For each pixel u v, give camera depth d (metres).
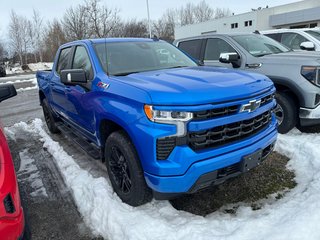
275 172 3.84
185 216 2.99
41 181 4.12
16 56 52.84
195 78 3.01
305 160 3.97
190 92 2.59
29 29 48.50
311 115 4.67
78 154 4.91
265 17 35.34
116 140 3.08
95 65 3.65
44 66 44.81
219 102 2.62
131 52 3.99
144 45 4.26
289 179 3.66
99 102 3.30
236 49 5.70
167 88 2.71
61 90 4.65
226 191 3.47
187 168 2.58
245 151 2.82
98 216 3.10
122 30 32.38
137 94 2.75
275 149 4.47
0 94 3.17
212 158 2.65
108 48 3.95
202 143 2.62
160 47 4.37
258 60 5.26
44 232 3.03
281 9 34.69
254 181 3.64
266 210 3.03
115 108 2.98
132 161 2.93
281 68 4.90
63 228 3.07
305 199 3.04
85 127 4.02
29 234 2.78
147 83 2.93
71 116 4.50
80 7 28.20
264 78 3.29
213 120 2.61
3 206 2.14
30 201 3.61
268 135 3.16
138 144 2.72
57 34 38.53
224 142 2.76
